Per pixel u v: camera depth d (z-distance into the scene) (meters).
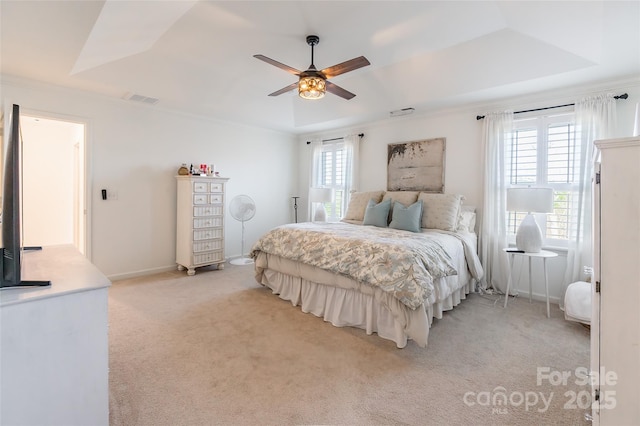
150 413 1.59
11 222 1.19
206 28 2.68
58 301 1.17
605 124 3.02
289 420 1.56
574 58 2.69
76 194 4.59
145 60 3.27
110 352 2.19
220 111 4.51
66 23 2.07
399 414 1.62
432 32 2.74
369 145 5.02
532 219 3.16
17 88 3.19
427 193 4.03
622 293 1.22
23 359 1.11
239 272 4.45
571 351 2.29
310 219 5.84
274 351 2.25
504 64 3.01
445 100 3.74
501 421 1.57
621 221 1.21
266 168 5.68
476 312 3.05
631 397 1.21
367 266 2.50
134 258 4.11
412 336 2.25
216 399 1.71
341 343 2.39
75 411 1.22
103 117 3.78
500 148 3.66
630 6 2.00
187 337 2.44
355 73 3.73
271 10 2.40
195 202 4.25
